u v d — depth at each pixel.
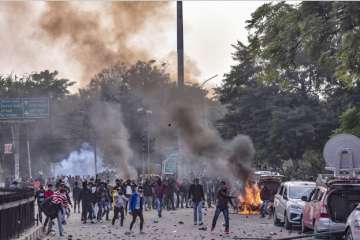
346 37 27.16
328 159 30.23
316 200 28.11
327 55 28.77
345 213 25.95
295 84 60.72
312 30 27.78
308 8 27.97
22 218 27.86
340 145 30.17
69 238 30.69
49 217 32.62
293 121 60.31
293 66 29.80
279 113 60.75
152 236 31.61
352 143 30.08
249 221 42.09
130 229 34.22
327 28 27.61
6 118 77.81
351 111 39.81
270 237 29.80
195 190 38.62
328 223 25.91
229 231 33.88
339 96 58.81
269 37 29.28
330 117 59.25
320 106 60.59
